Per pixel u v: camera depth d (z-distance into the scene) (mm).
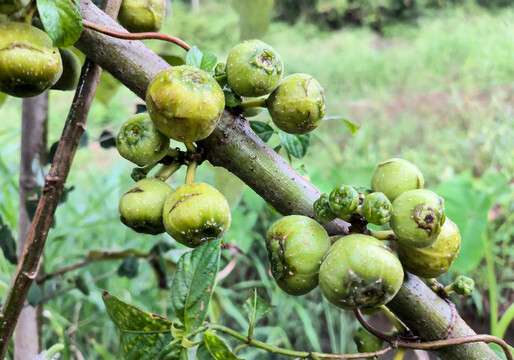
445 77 1997
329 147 1368
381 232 253
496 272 1021
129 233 872
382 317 915
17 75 250
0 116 1646
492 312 704
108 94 480
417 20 2857
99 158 1435
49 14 236
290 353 254
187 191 253
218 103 241
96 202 860
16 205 769
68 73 330
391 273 231
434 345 260
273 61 253
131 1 329
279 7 3264
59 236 731
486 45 2109
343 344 834
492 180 1052
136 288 836
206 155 266
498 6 2666
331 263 234
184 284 238
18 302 293
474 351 263
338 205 234
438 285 270
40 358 328
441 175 1247
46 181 288
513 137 1360
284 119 264
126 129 264
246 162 259
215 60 274
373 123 1646
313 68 2303
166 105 236
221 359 236
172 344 249
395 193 256
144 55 265
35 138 458
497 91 1738
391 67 2205
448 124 1573
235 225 921
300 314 816
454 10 2734
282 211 265
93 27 252
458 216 827
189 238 253
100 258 575
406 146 1475
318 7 3094
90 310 793
